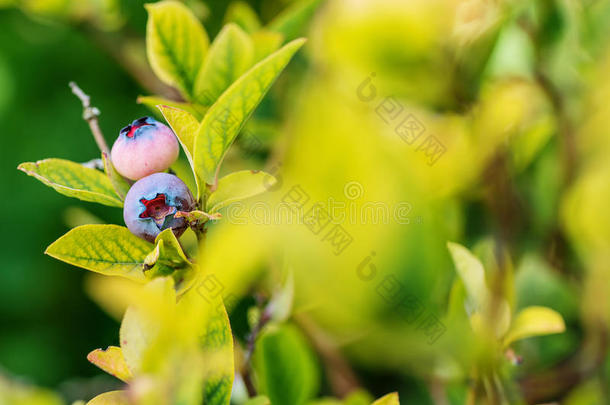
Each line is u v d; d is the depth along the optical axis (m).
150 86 0.45
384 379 0.39
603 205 0.32
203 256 0.31
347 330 0.25
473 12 0.30
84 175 0.33
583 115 0.34
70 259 0.31
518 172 0.37
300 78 0.37
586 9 0.37
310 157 0.24
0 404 0.31
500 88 0.34
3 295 0.95
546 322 0.32
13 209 0.95
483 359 0.29
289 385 0.35
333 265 0.24
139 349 0.30
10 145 0.92
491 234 0.34
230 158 0.38
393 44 0.29
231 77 0.35
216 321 0.30
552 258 0.37
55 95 0.90
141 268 0.31
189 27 0.35
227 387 0.30
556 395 0.37
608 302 0.35
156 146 0.32
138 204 0.31
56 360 0.95
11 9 0.80
